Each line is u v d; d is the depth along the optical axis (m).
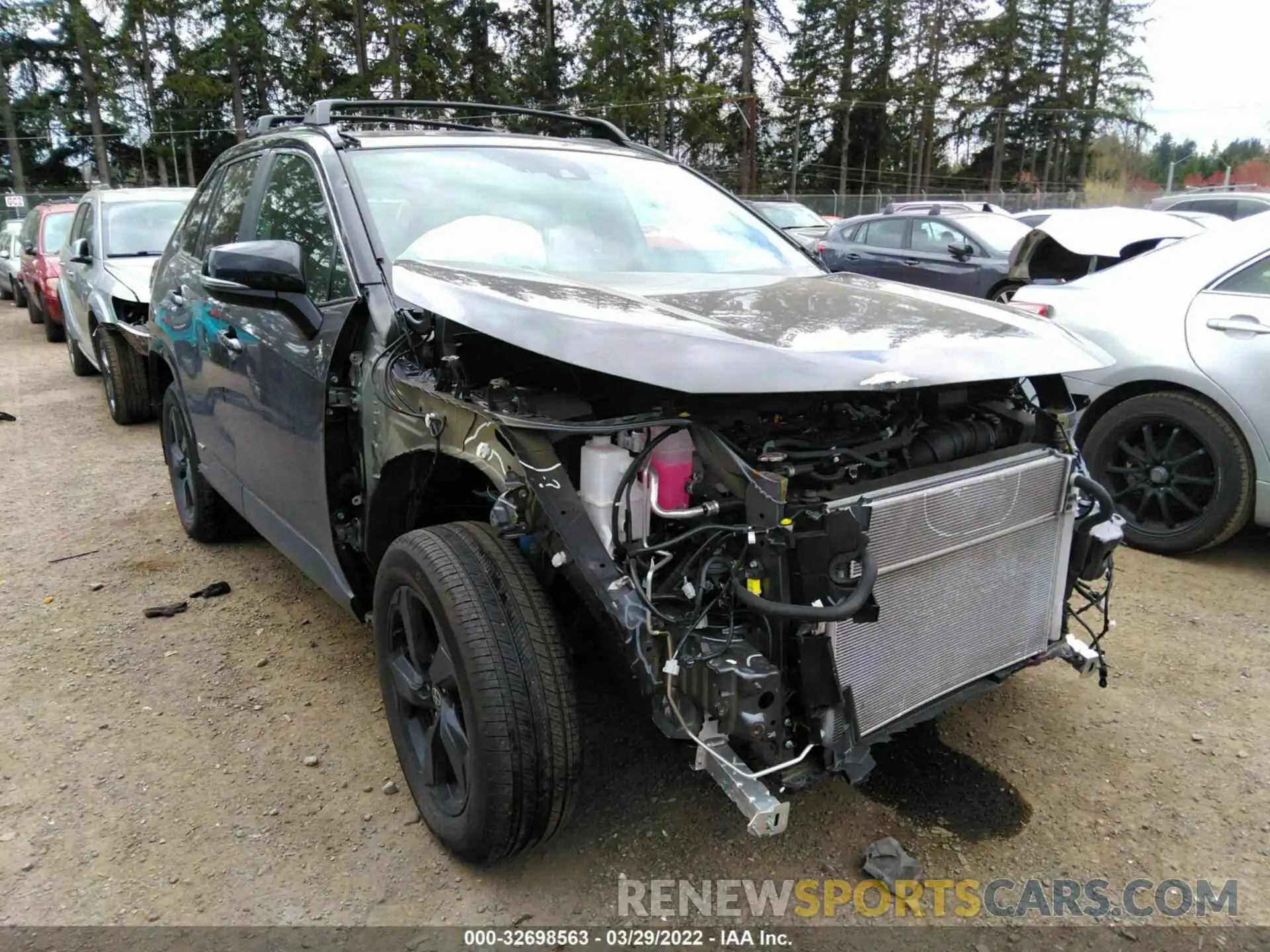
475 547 2.30
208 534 4.71
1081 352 2.54
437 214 3.02
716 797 2.72
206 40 54.12
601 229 3.25
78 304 8.36
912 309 2.65
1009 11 61.78
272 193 3.53
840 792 2.77
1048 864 2.48
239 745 3.01
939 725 3.10
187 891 2.38
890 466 2.33
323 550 3.06
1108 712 3.18
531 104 55.25
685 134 54.03
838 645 2.10
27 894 2.36
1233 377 4.09
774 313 2.47
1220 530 4.27
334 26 54.56
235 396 3.58
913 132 63.09
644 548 2.04
